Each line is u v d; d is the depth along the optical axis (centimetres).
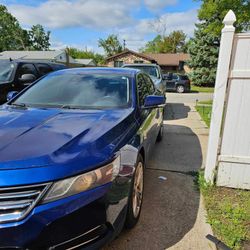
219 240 244
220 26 1247
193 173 394
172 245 239
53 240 171
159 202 310
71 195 174
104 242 195
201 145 539
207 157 344
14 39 5294
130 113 285
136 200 262
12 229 162
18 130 218
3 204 162
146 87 418
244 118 321
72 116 264
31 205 164
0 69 698
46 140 199
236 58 306
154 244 240
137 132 269
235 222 269
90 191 181
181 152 492
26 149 184
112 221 200
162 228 262
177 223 270
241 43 301
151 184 356
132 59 3422
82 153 187
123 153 218
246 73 306
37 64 778
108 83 343
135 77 364
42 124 235
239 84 313
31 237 166
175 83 2077
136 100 317
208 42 2614
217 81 320
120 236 249
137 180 263
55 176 169
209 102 1288
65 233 174
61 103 316
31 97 334
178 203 308
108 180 193
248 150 329
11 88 657
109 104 310
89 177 181
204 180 353
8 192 162
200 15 1318
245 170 335
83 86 341
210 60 2622
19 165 169
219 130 331
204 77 2666
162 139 579
